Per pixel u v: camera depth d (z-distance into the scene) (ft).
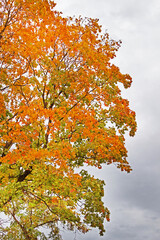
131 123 36.94
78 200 36.37
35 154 30.42
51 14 36.01
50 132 32.71
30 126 32.91
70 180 33.14
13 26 35.60
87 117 33.96
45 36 37.47
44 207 39.45
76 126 34.73
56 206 37.06
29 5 33.83
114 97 36.32
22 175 34.71
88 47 36.88
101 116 37.60
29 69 37.60
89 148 35.12
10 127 31.96
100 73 35.65
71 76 33.42
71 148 31.86
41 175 31.65
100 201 36.40
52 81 33.78
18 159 31.27
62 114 33.19
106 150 35.37
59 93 36.22
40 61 36.96
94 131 35.22
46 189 34.91
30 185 34.65
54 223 37.27
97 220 35.88
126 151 37.17
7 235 37.35
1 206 34.19
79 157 36.37
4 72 34.45
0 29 34.63
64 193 33.45
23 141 31.40
